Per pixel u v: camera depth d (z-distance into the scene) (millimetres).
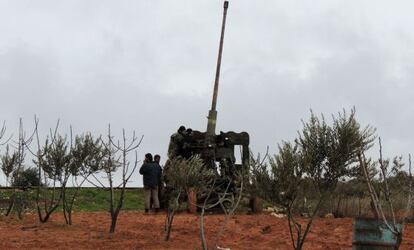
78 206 26172
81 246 13930
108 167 17047
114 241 14844
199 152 22984
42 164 18422
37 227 17469
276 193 12227
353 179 15398
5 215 21031
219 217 21594
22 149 21469
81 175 18188
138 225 18594
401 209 18641
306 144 12539
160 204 23844
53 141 18469
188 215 22250
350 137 12430
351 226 19078
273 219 21172
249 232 17297
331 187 12562
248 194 13859
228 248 14148
